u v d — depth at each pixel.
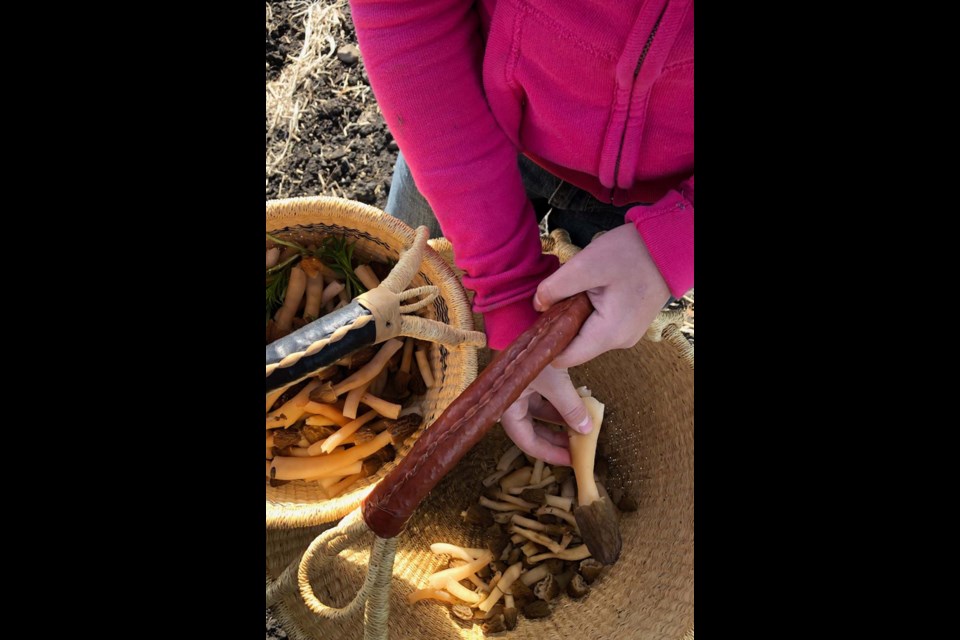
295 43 1.99
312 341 1.02
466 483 1.55
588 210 1.21
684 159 0.95
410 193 1.33
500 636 1.37
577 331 0.93
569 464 1.40
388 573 0.91
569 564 1.46
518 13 0.81
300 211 1.28
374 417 1.40
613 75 0.82
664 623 1.25
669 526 1.35
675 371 1.38
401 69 0.86
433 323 1.13
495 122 0.96
